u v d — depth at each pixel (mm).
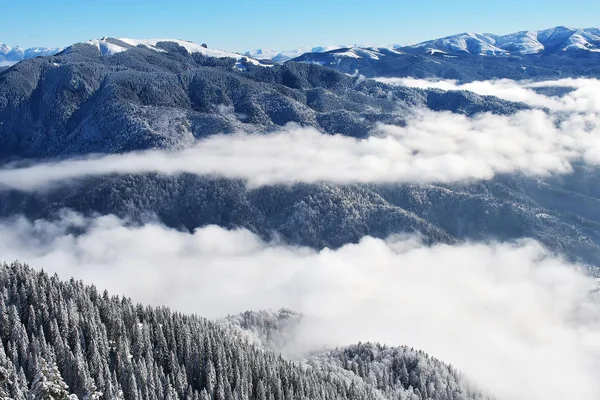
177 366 153125
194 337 168000
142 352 153000
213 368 154000
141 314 172125
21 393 114625
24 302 152500
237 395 150000
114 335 154375
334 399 172500
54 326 142000
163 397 139750
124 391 135875
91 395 123688
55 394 109875
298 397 164250
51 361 122500
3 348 128500
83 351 142250
